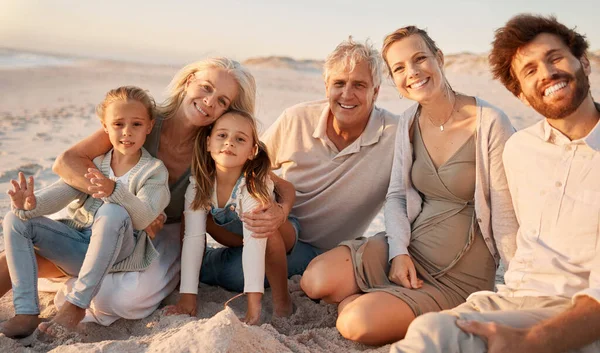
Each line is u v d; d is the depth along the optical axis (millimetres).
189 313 3490
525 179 2818
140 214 3314
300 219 4148
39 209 3227
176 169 3705
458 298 3359
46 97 15453
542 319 2416
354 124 3893
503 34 2746
